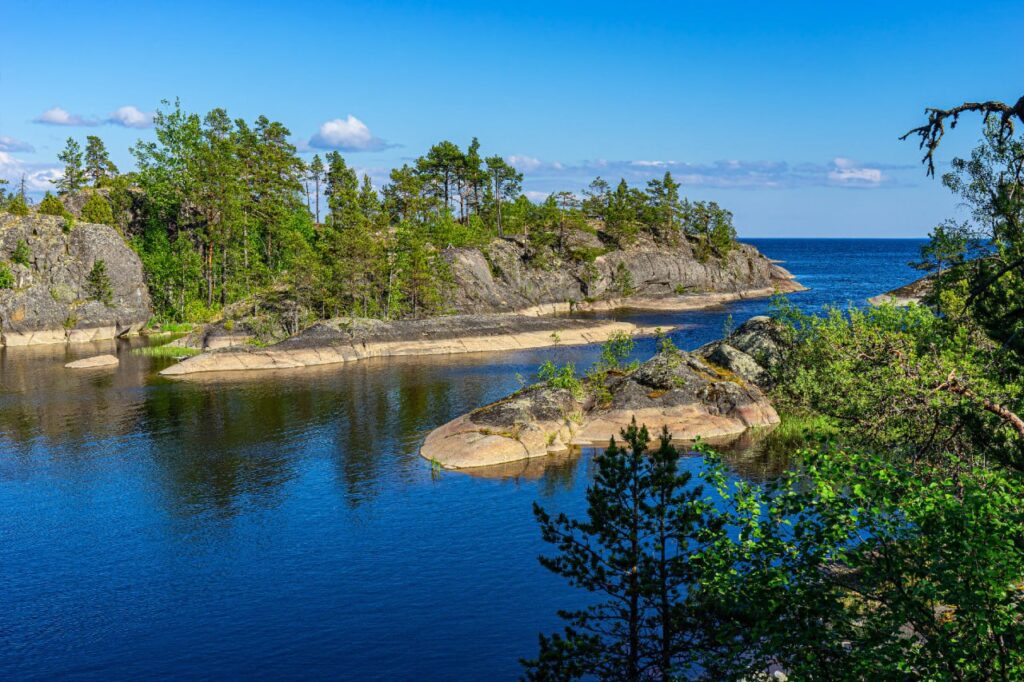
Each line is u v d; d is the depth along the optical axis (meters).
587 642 16.09
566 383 50.59
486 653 23.08
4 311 101.50
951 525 11.07
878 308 40.56
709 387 49.94
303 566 29.61
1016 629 10.49
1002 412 15.60
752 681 12.69
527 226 167.12
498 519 34.34
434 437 46.88
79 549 31.64
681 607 15.55
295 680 21.86
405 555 30.50
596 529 16.44
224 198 120.12
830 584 11.96
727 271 182.62
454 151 151.62
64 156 145.62
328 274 106.25
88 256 109.88
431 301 118.38
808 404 47.34
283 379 72.81
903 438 20.84
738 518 13.55
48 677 22.14
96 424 54.00
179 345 96.50
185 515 35.44
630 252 167.62
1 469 43.25
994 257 19.03
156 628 24.95
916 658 11.00
